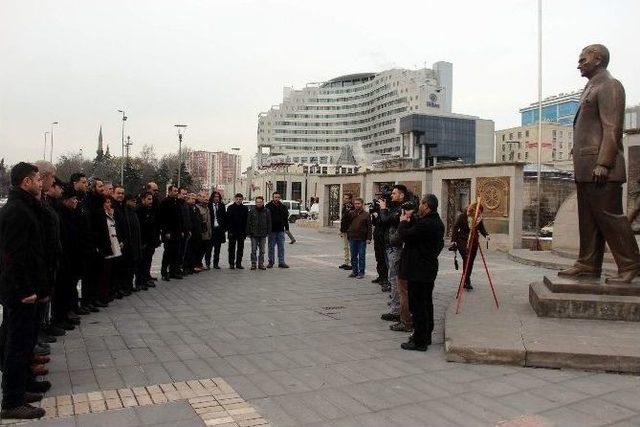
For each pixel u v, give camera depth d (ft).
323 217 102.47
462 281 26.71
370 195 90.17
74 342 21.50
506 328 21.88
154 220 35.88
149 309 28.48
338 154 403.75
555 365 18.43
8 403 13.89
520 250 61.87
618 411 14.70
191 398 15.40
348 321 26.16
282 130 521.24
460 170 72.69
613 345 19.08
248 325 24.91
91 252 25.17
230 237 46.70
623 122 24.26
